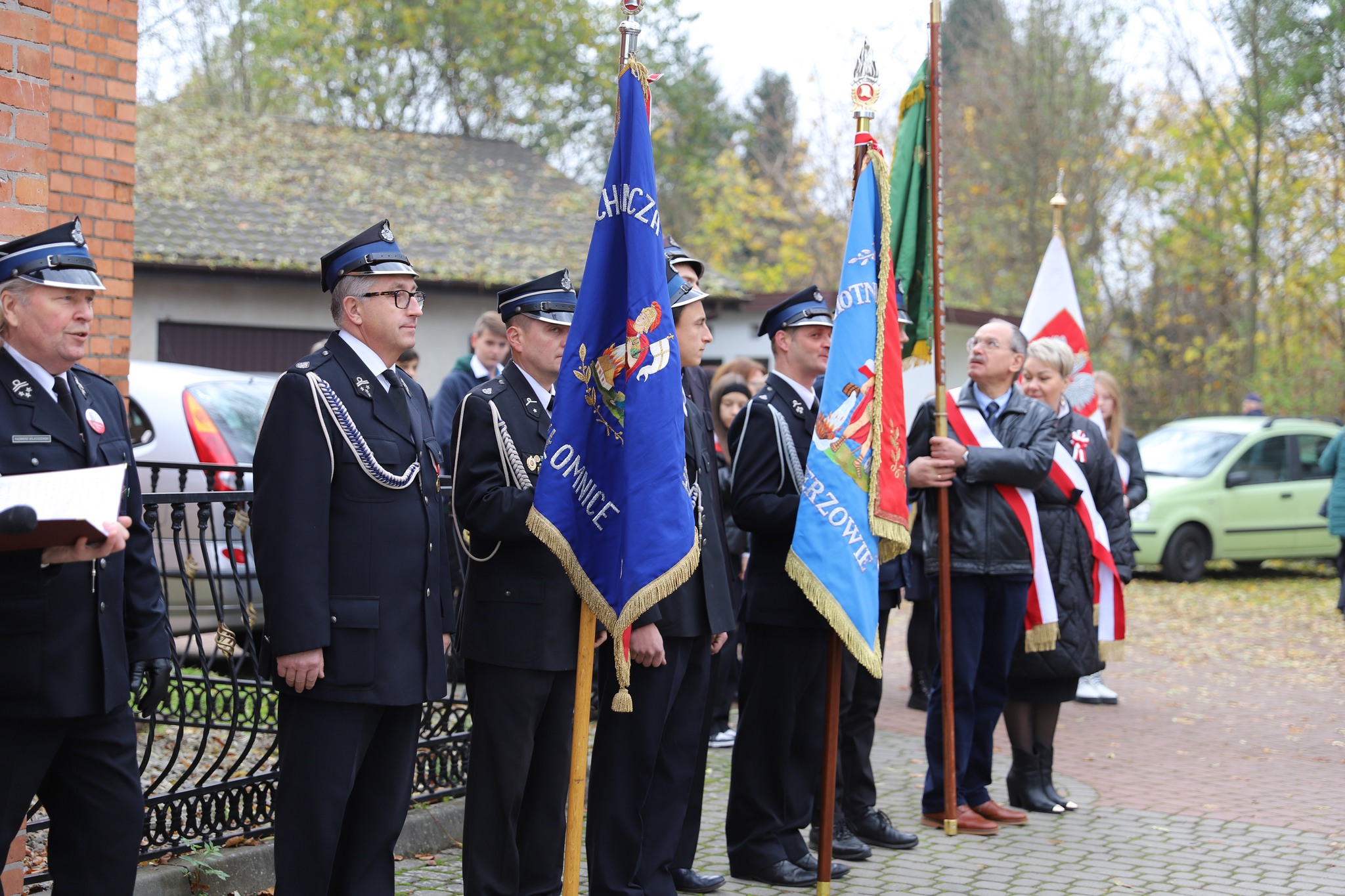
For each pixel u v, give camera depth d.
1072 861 5.30
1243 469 15.71
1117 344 25.19
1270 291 22.48
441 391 8.03
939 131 5.48
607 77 29.88
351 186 18.92
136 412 7.44
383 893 3.77
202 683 6.27
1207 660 10.76
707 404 5.11
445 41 29.39
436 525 3.81
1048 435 5.72
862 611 4.58
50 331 3.17
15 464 3.13
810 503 4.63
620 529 3.83
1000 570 5.61
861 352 4.72
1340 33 19.86
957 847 5.46
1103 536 6.65
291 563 3.51
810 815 5.26
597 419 3.90
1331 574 16.70
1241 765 7.17
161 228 15.20
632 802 4.40
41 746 3.16
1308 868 5.28
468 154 22.14
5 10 3.74
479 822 4.04
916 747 7.45
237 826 4.74
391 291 3.74
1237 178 22.19
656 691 4.43
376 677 3.60
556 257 17.77
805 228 28.02
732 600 4.76
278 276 15.00
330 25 28.83
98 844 3.26
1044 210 23.58
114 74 6.66
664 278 3.90
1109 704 8.94
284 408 3.57
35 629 3.11
